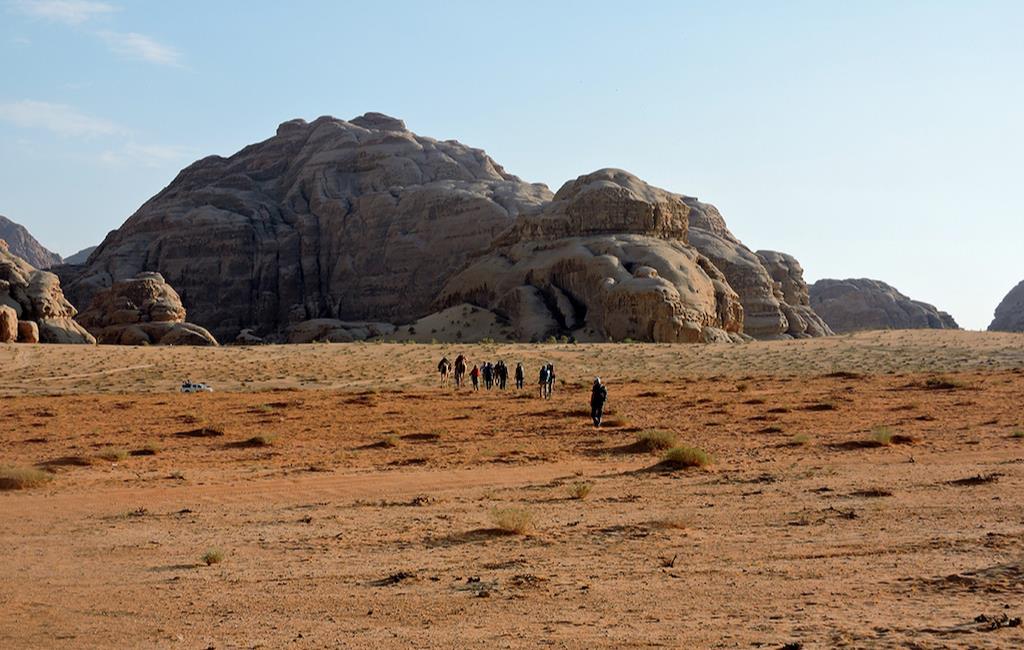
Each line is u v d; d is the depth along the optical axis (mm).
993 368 68375
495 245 180125
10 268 120500
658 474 23594
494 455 29062
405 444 33500
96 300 152375
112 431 39281
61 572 14180
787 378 64875
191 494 22656
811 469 23375
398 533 16641
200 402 53000
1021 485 19172
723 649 8969
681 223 178375
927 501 17703
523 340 141000
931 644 8734
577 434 34969
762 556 13500
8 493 23156
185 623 10922
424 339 148125
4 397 58219
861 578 11812
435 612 11031
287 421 42625
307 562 14406
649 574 12625
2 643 10172
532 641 9578
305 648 9672
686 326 134125
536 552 14492
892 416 37844
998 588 10891
